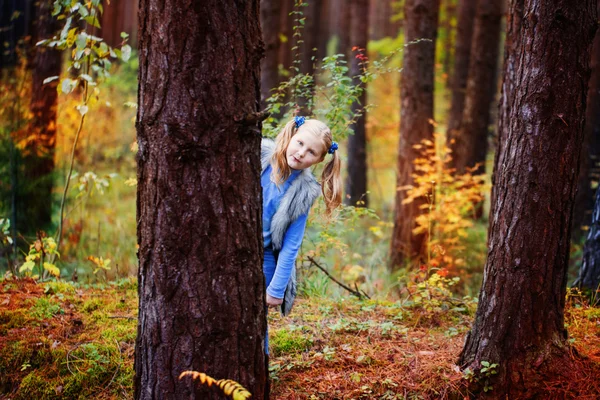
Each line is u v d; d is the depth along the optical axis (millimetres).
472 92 9656
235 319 2338
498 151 4852
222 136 2219
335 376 3100
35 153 6488
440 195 7469
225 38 2182
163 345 2330
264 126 4418
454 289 6488
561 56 2701
